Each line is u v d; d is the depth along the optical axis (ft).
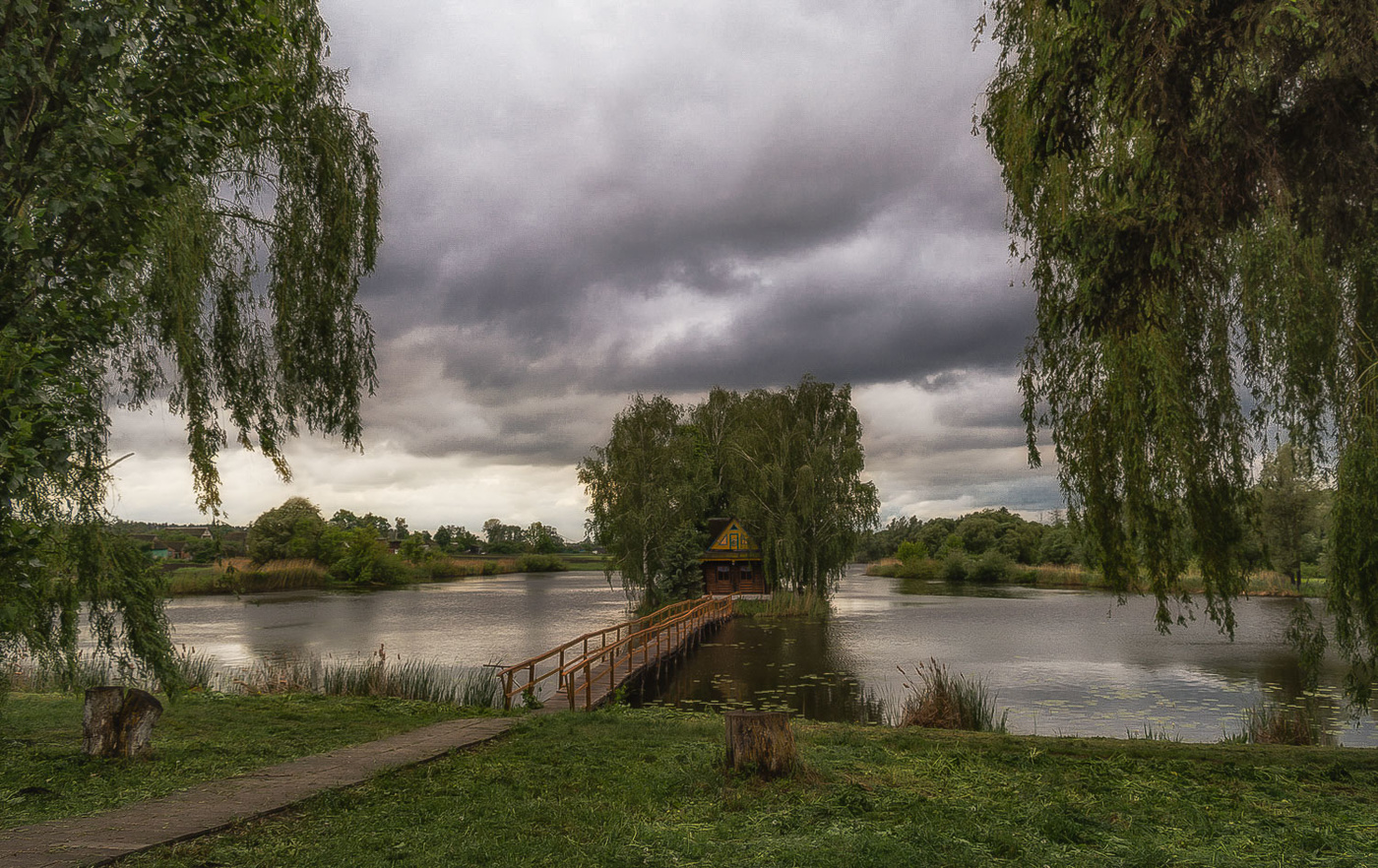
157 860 16.80
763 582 172.04
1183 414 28.76
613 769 26.05
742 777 23.47
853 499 145.07
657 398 150.00
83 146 15.74
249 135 20.42
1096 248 24.08
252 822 19.61
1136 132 29.14
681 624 100.17
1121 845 18.07
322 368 35.88
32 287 16.20
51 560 26.68
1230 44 20.29
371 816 19.90
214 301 34.19
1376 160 20.74
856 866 15.90
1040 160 26.16
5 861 16.55
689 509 162.09
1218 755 31.40
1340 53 19.43
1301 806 22.84
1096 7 21.57
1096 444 31.32
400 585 293.02
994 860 16.70
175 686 30.71
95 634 29.55
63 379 16.07
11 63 15.03
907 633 109.91
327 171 35.19
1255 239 29.32
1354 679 28.32
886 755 29.78
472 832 18.42
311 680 60.70
